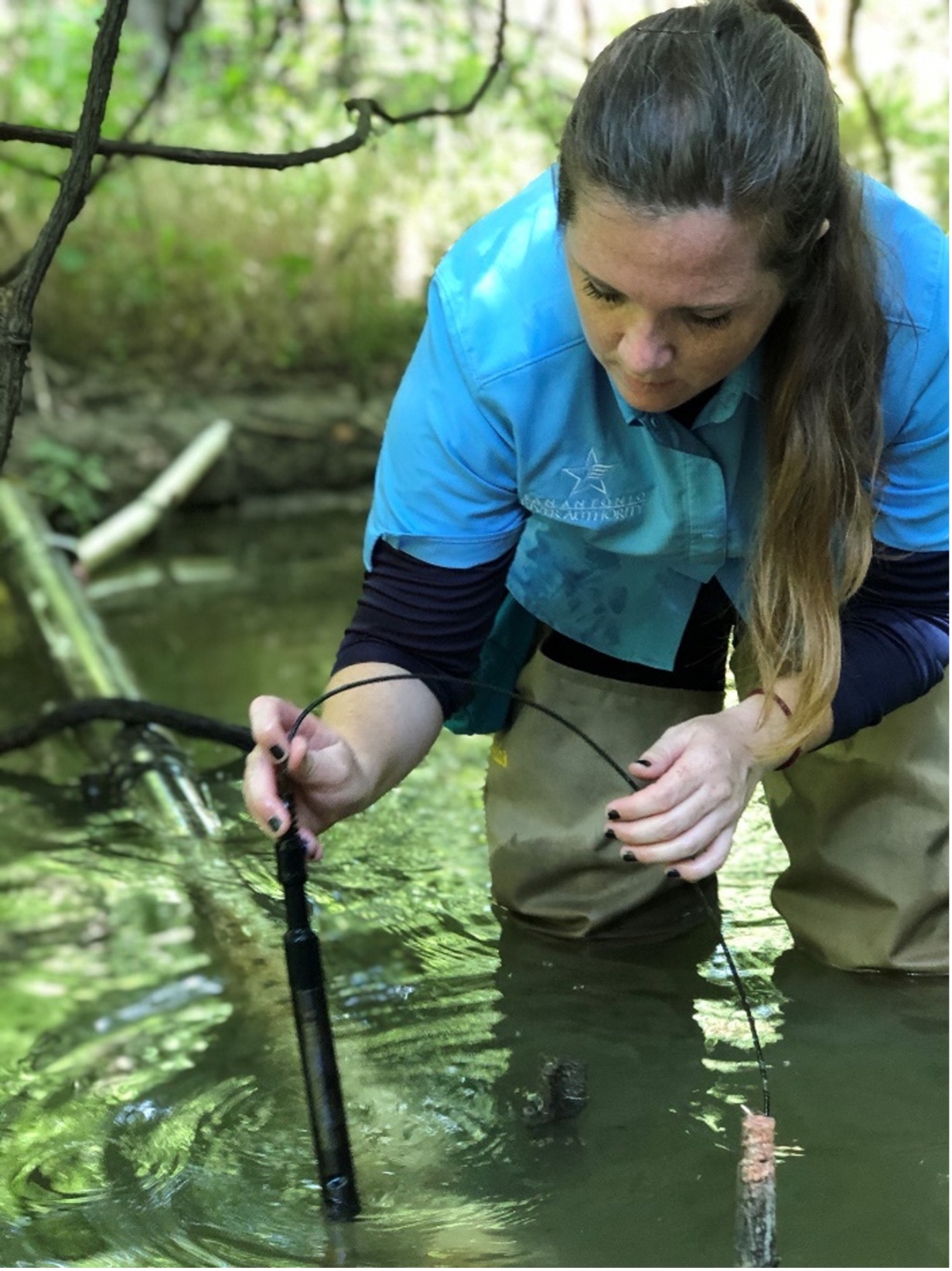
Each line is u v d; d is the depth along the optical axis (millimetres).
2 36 6543
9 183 5762
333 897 2652
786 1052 2016
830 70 1693
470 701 2328
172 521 5363
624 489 1912
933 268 1789
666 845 1653
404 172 6328
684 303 1452
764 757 1750
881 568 1942
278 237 6102
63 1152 1914
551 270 1805
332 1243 1639
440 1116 1900
